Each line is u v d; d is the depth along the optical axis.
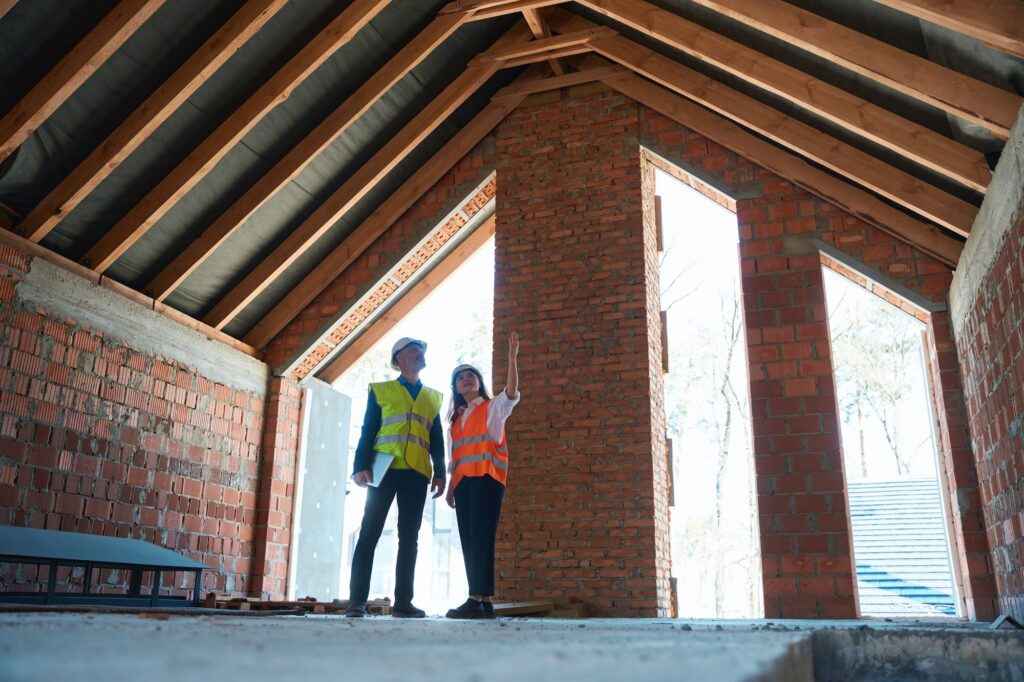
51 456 6.28
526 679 0.58
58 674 0.53
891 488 14.24
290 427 8.99
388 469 4.01
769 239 7.66
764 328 7.43
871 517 13.38
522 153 8.81
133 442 7.08
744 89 7.41
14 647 0.77
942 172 5.74
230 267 8.15
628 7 7.18
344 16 6.71
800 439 7.07
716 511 18.66
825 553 6.76
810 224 7.60
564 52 8.40
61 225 6.64
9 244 6.14
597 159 8.51
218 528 7.96
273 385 8.92
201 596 7.66
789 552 6.85
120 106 6.27
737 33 6.61
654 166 8.80
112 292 7.04
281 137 7.49
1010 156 4.85
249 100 6.81
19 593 5.11
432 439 4.23
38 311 6.31
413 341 4.30
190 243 7.62
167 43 6.14
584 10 8.40
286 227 8.27
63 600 5.02
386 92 7.95
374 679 0.55
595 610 7.27
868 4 5.18
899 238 7.32
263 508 8.51
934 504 13.34
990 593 6.44
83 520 6.50
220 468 8.08
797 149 7.11
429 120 8.24
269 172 7.58
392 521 22.73
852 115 6.08
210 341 8.15
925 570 11.56
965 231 6.29
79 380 6.61
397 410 4.09
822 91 6.23
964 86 5.02
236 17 6.13
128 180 6.76
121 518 6.87
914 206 6.55
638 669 0.68
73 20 5.57
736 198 7.88
